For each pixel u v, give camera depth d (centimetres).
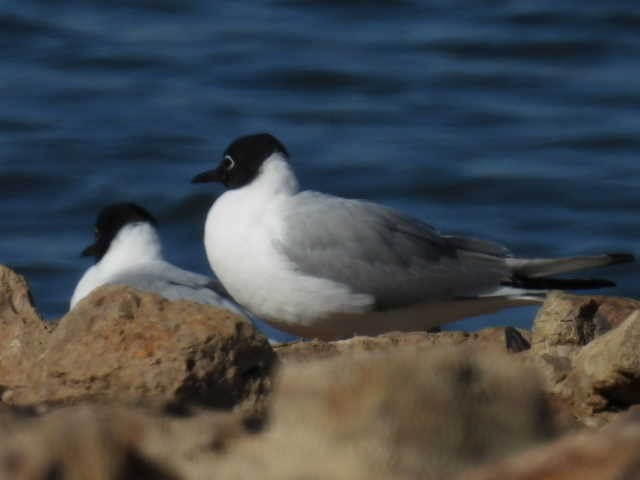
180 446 620
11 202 2583
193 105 2998
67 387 822
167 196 2542
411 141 2834
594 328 971
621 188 2598
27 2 3525
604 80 3161
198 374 809
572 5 3500
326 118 2950
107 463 610
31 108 2967
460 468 589
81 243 2403
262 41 3347
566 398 855
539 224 2466
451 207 2562
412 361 619
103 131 2853
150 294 848
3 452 613
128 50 3269
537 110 3011
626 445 549
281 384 628
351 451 593
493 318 1902
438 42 3341
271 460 601
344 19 3512
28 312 974
